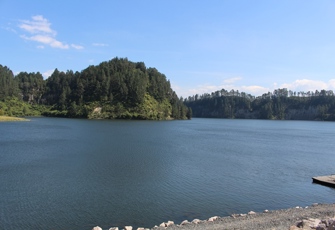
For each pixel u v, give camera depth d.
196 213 27.20
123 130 126.38
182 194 32.84
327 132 162.38
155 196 31.73
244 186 37.41
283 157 64.69
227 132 143.62
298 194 34.91
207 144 84.94
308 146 90.00
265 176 43.75
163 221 25.09
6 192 31.20
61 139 83.19
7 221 24.00
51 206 27.58
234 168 48.84
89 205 28.20
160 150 66.88
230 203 30.44
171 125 185.62
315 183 40.38
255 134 135.75
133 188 34.34
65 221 24.34
